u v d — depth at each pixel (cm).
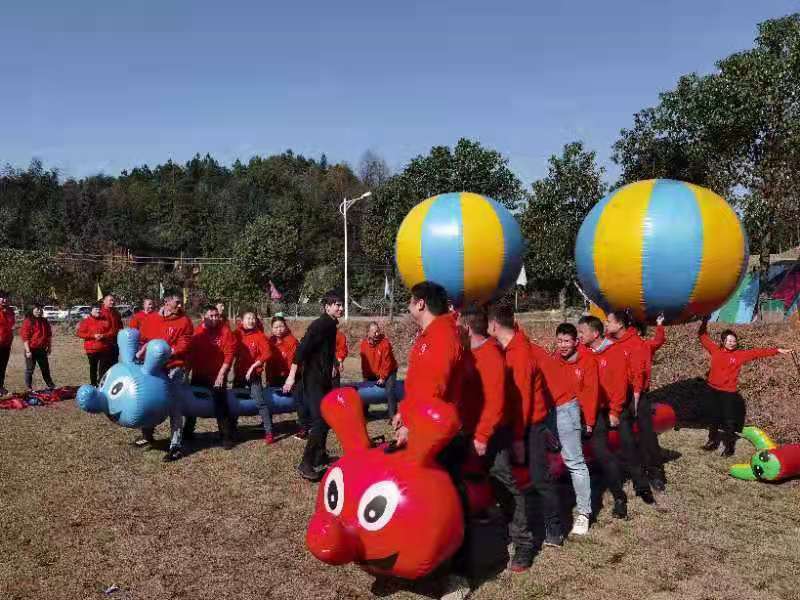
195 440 836
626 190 768
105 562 470
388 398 947
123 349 729
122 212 10362
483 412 435
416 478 396
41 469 691
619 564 475
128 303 5891
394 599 422
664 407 734
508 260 812
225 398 782
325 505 424
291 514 568
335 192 9762
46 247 7962
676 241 704
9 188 10306
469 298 820
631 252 722
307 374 660
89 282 5928
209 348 803
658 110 2242
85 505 584
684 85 2117
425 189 2962
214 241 9688
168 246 10062
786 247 2709
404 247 832
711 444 790
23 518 551
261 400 807
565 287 2798
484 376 436
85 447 783
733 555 491
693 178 2297
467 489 445
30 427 888
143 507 582
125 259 6825
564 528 545
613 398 573
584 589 438
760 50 1972
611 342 604
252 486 643
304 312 4947
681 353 1120
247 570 460
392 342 1759
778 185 1861
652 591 435
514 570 463
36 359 1204
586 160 2523
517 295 4731
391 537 388
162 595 424
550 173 2573
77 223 9500
